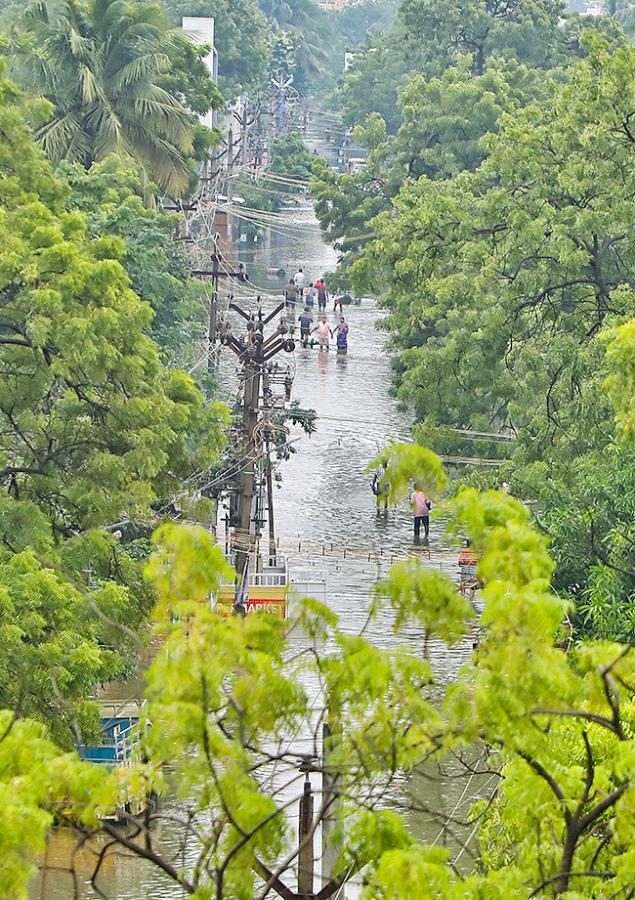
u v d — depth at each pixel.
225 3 147.62
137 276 55.94
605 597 32.16
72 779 15.03
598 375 42.34
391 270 50.38
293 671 16.11
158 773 15.12
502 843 18.95
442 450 53.97
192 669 14.59
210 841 15.59
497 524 15.02
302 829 19.97
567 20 115.88
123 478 35.97
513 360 48.62
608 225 44.91
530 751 15.62
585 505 35.78
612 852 17.64
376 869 14.98
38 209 37.47
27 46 67.56
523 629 14.37
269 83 188.62
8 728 15.45
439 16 109.44
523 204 47.31
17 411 36.59
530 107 49.44
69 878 31.80
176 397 38.50
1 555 31.98
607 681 15.72
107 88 69.25
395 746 14.87
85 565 34.19
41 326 34.16
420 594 15.17
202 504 39.03
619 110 45.66
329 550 58.81
